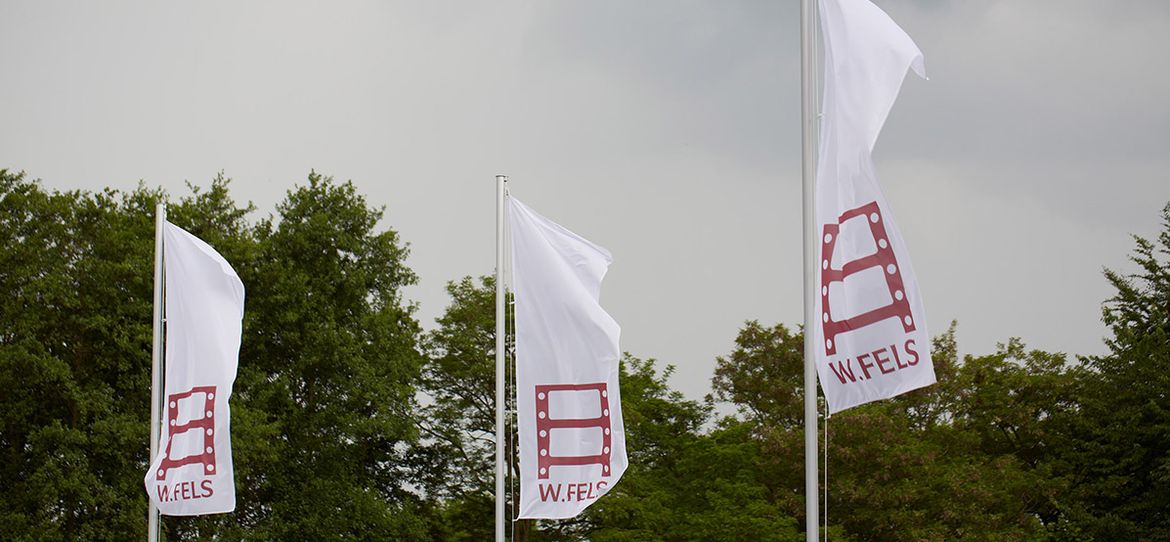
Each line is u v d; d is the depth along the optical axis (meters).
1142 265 72.19
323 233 63.62
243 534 58.44
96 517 56.88
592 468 27.17
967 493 58.88
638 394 69.94
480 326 67.38
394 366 63.09
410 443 64.94
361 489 61.38
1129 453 64.81
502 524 29.55
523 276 27.89
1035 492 64.62
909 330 21.50
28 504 56.78
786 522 57.28
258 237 64.94
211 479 30.62
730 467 62.56
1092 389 68.75
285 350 63.34
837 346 21.86
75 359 58.81
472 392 67.88
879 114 22.28
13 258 58.16
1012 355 74.81
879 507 58.28
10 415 56.91
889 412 67.06
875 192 21.92
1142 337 67.88
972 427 70.56
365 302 64.94
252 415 57.44
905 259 21.66
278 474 61.03
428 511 67.38
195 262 31.47
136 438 55.66
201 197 63.47
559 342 27.56
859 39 22.61
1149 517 64.12
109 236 59.12
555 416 27.41
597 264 27.89
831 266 22.03
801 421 66.19
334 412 61.44
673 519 62.16
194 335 31.09
